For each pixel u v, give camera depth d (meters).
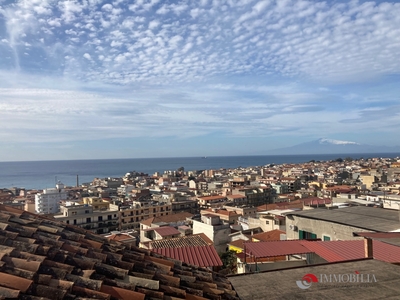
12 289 6.75
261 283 13.51
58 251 8.98
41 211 134.00
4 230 9.44
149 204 123.75
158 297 8.20
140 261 10.60
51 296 6.94
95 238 11.68
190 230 72.38
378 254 17.95
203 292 9.62
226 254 46.56
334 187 146.25
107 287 7.85
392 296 12.02
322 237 32.75
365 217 33.44
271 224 64.12
